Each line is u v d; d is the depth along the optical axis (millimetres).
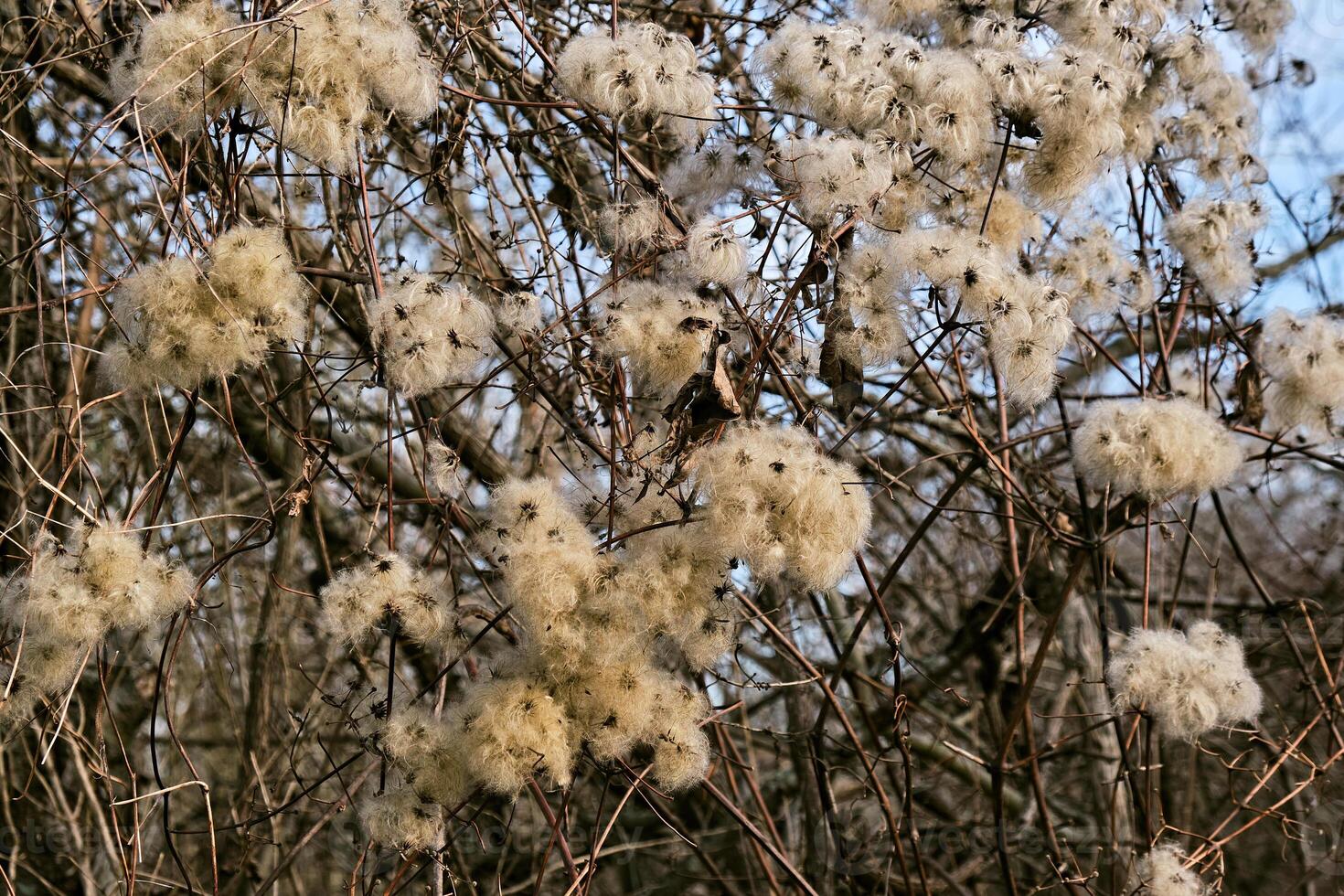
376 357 3203
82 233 5031
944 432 6211
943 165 3639
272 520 3301
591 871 3166
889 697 5168
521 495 2984
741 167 3762
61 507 4582
